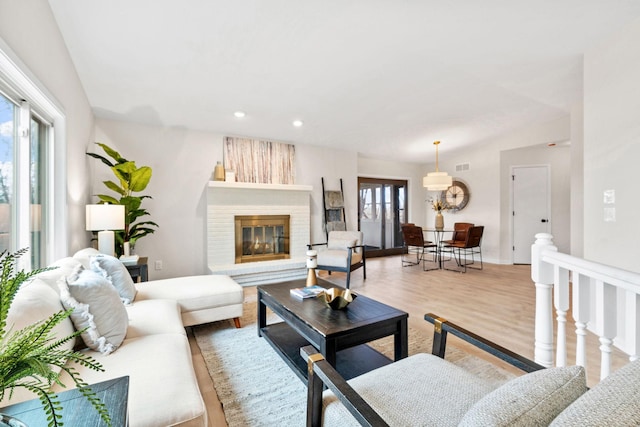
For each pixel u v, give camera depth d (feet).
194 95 11.26
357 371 6.03
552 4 6.98
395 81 10.77
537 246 5.37
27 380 3.39
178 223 14.35
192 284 9.14
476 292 13.07
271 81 10.42
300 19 7.41
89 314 4.79
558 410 2.00
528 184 19.54
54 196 7.66
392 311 6.56
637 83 7.32
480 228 18.31
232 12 7.12
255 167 16.29
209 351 7.66
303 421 5.15
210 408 5.51
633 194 7.41
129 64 9.11
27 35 5.66
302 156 17.97
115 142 13.03
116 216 9.29
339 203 18.98
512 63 9.75
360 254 15.79
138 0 6.68
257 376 6.54
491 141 19.80
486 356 7.32
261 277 14.73
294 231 16.63
